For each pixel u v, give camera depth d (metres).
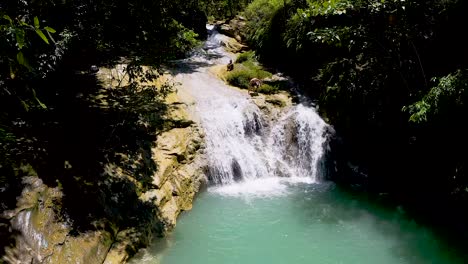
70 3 10.41
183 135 13.29
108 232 8.98
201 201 12.38
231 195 12.91
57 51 9.66
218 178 13.54
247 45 24.66
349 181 13.98
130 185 10.38
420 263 9.53
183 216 11.41
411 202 12.41
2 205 7.73
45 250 7.67
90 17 10.62
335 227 11.07
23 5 8.77
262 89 16.67
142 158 11.38
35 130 10.41
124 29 11.45
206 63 20.28
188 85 16.62
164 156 12.15
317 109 15.48
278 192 13.23
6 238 7.23
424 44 13.14
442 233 10.76
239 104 15.43
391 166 13.80
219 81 17.64
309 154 14.73
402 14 12.37
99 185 9.73
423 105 10.92
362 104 14.23
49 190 8.70
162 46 11.43
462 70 10.83
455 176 11.51
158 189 10.98
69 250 7.98
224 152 13.98
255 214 11.69
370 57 14.28
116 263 8.59
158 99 14.53
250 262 9.52
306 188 13.57
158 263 9.20
